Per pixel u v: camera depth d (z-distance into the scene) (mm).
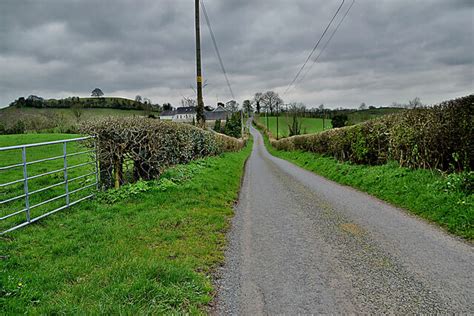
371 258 4863
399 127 10445
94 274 4250
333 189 10812
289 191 10742
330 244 5535
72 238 5594
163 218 6715
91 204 7633
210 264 4812
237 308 3658
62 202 7812
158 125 10406
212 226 6480
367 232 6055
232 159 23328
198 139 17328
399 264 4609
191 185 9453
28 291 3721
